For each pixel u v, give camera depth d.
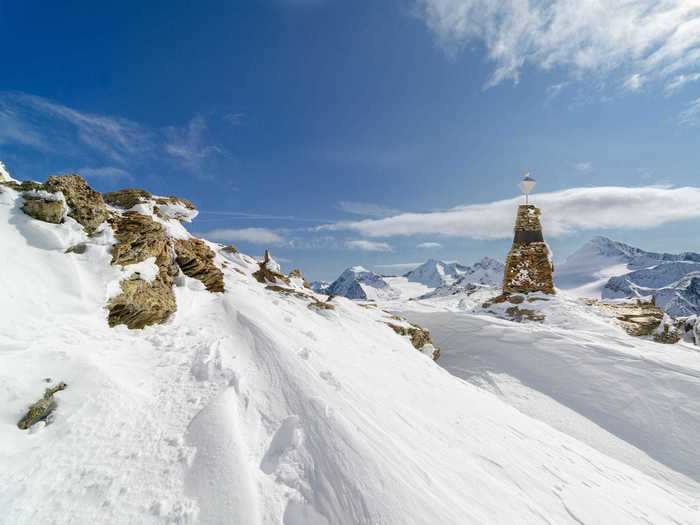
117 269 7.59
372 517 4.33
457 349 22.30
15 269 6.00
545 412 16.33
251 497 4.12
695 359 18.69
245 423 5.36
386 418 6.91
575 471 9.08
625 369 17.75
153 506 3.79
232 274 15.96
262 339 7.75
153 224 9.85
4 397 4.29
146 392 5.48
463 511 5.02
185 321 8.46
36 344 5.12
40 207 7.14
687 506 10.23
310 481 4.62
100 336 6.27
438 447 6.92
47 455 4.00
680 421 14.92
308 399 5.96
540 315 25.80
